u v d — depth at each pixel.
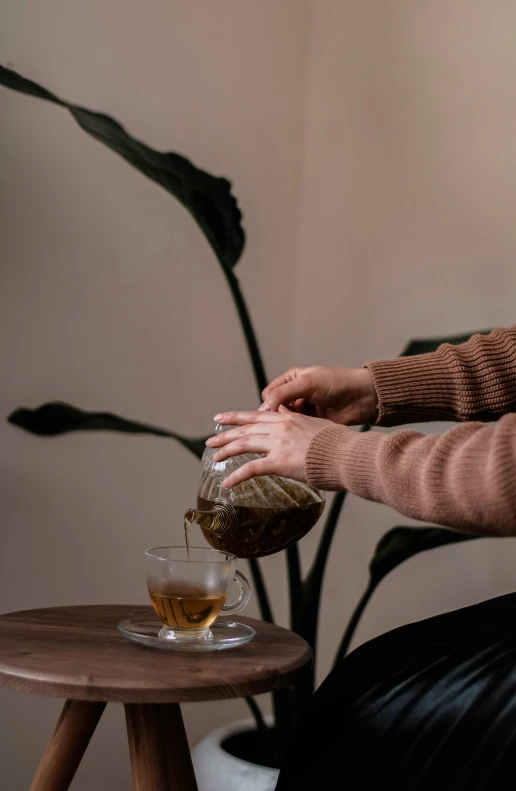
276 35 1.71
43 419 1.30
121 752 1.36
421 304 1.57
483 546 1.45
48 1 1.34
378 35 1.70
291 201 1.73
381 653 0.87
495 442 0.62
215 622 0.90
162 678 0.63
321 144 1.75
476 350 0.98
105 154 1.40
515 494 0.60
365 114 1.70
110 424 1.37
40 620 0.85
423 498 0.66
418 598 1.51
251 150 1.65
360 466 0.70
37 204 1.31
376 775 0.76
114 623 0.85
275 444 0.76
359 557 1.58
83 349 1.36
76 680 0.61
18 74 1.29
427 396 0.95
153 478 1.44
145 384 1.44
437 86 1.60
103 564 1.37
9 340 1.27
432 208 1.58
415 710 0.78
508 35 1.51
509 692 0.74
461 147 1.55
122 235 1.42
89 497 1.35
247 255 1.64
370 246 1.65
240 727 1.37
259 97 1.67
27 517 1.28
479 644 0.81
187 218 1.52
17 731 1.25
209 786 1.19
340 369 0.97
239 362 1.60
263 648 0.77
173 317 1.49
